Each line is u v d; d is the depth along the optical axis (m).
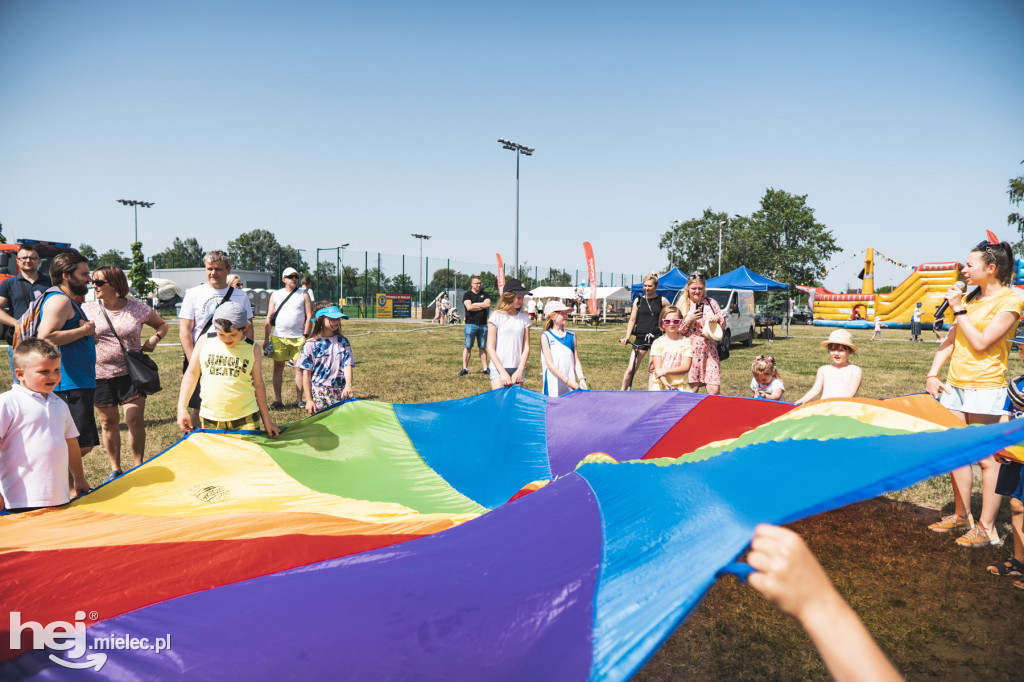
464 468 4.59
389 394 9.80
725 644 3.11
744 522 1.26
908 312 33.97
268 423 4.55
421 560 2.05
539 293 41.38
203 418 4.63
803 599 0.86
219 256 5.70
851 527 4.66
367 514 3.62
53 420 3.47
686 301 6.33
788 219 71.12
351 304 42.38
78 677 1.75
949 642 3.13
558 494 2.57
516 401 5.46
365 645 1.58
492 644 1.40
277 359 8.43
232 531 3.00
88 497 3.62
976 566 3.97
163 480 3.90
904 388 11.27
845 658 0.82
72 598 2.22
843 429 3.38
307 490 3.97
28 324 4.64
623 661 1.06
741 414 4.81
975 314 4.21
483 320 11.95
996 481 4.12
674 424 4.83
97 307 5.18
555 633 1.31
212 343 4.57
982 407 4.20
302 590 2.04
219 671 1.67
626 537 1.61
